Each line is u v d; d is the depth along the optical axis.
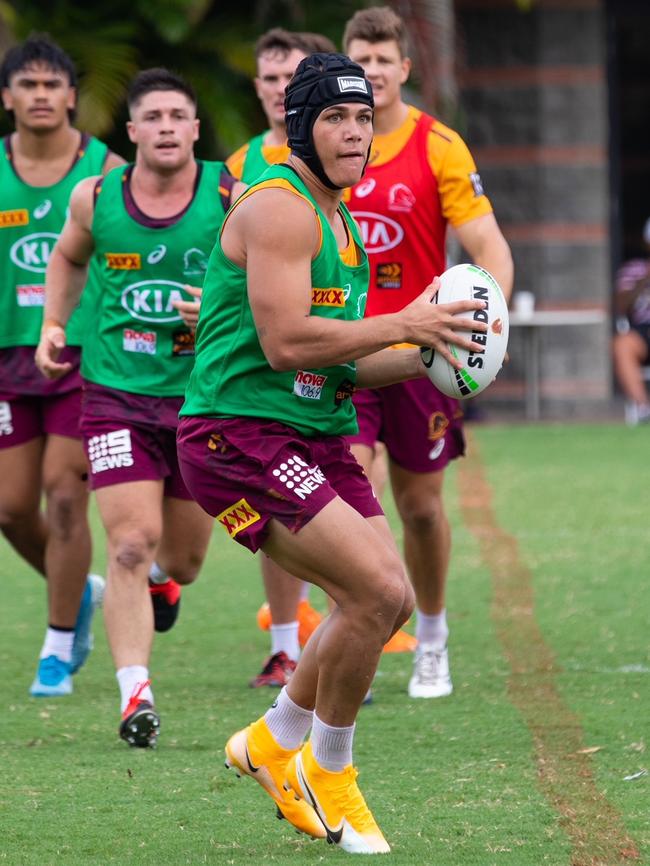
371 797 16.84
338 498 14.82
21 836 15.58
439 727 20.09
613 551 34.00
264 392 15.12
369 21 22.09
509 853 14.76
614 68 67.12
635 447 51.94
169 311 20.73
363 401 21.80
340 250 15.48
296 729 15.43
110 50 55.22
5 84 23.23
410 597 14.98
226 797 17.08
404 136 22.28
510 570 32.12
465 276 15.73
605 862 14.45
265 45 24.12
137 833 15.70
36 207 23.23
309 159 14.88
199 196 20.83
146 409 20.69
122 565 20.16
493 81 62.22
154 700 22.14
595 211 62.72
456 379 15.53
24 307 23.16
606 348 63.34
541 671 23.39
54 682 22.88
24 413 23.31
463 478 45.53
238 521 15.11
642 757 18.33
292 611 23.19
